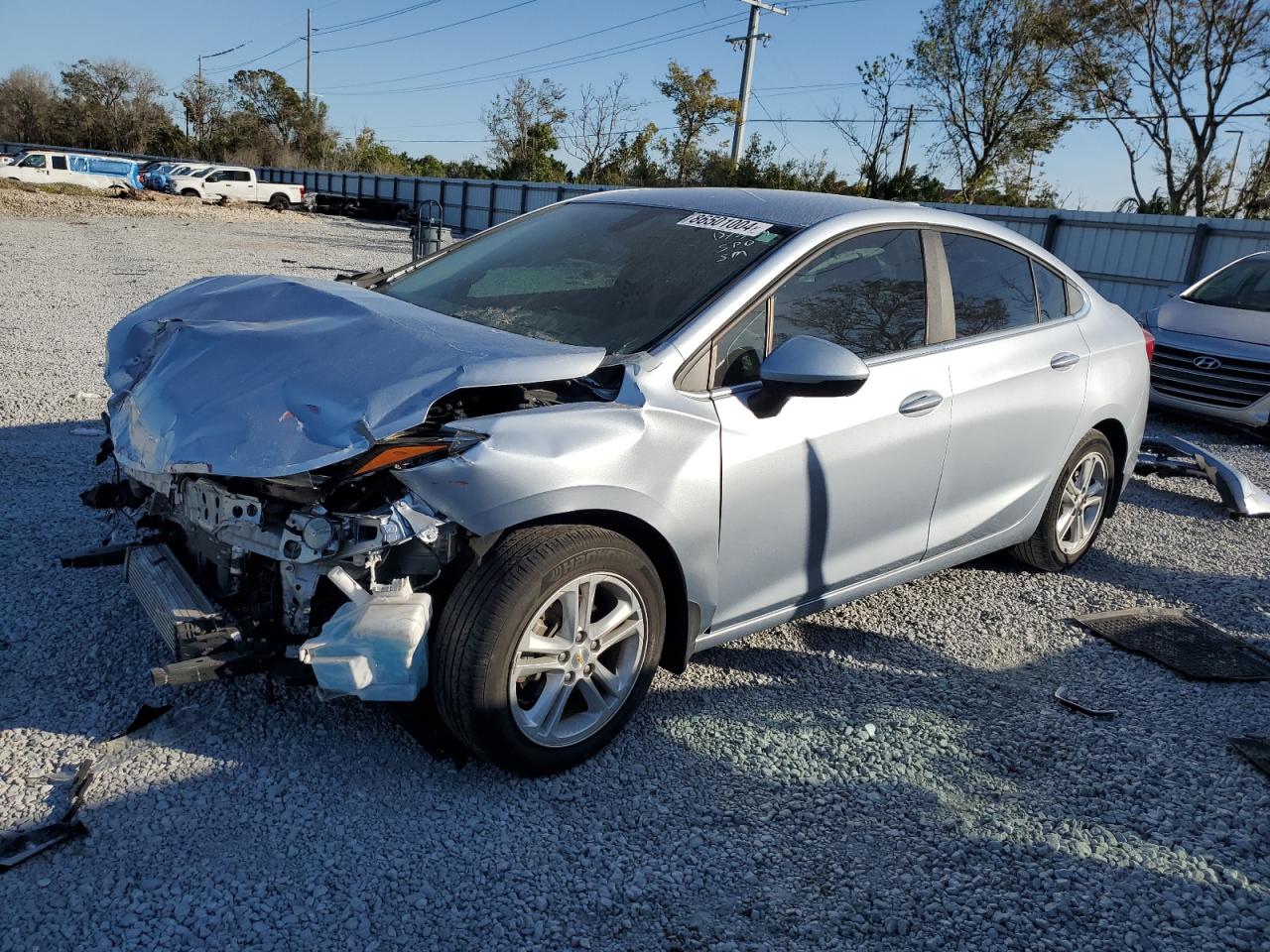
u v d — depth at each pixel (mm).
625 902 2424
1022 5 30906
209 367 2854
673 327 3043
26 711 2967
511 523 2568
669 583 3035
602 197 4137
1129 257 16359
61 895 2275
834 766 3055
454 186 38219
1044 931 2430
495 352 2699
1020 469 4156
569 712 2961
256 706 3070
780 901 2467
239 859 2445
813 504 3268
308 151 81625
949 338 3777
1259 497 5879
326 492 2441
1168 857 2727
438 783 2801
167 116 88250
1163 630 4207
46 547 4129
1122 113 30922
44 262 15383
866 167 30969
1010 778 3057
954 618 4223
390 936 2254
